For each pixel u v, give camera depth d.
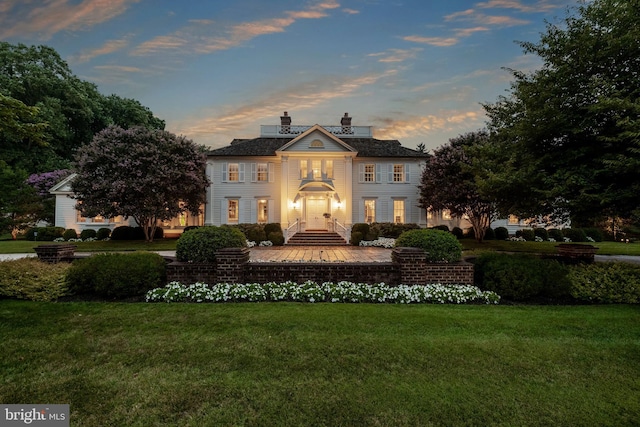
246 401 2.97
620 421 2.72
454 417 2.75
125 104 39.25
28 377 3.41
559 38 7.98
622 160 6.37
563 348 4.17
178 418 2.74
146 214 19.50
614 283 6.85
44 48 34.19
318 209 23.78
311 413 2.79
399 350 4.07
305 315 5.46
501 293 7.02
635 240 23.31
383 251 16.97
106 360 3.80
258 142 25.67
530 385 3.27
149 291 6.80
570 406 2.92
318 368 3.60
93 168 19.67
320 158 23.31
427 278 7.46
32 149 31.19
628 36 6.63
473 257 8.78
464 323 5.12
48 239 22.72
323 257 14.06
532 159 8.23
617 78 7.25
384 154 24.17
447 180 19.70
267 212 23.91
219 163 24.00
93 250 17.02
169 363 3.73
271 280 7.40
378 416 2.76
